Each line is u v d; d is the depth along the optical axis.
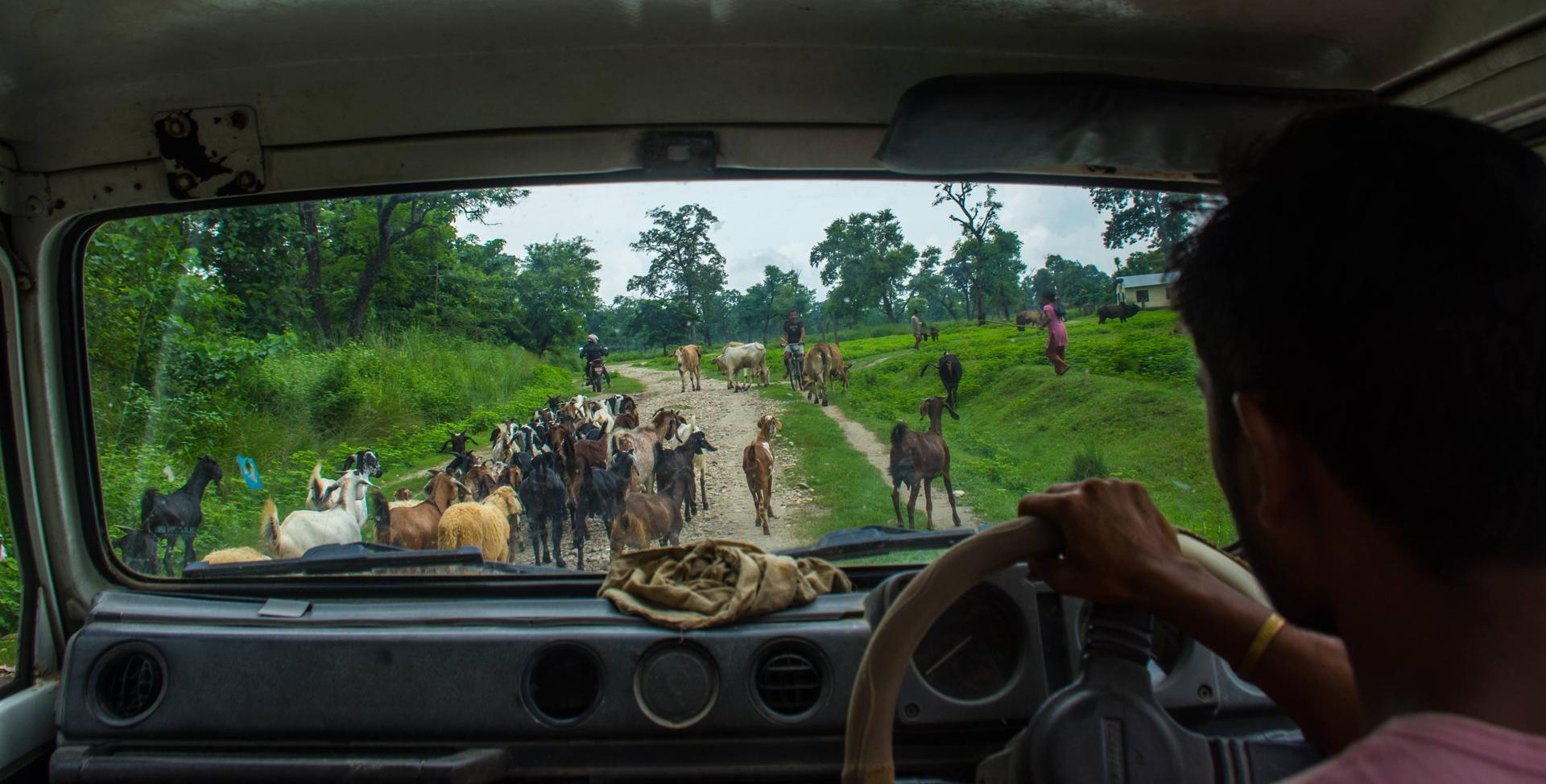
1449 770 0.53
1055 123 2.03
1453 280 0.56
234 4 1.86
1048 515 1.00
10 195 2.19
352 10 1.90
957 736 1.83
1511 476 0.55
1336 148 0.63
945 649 1.85
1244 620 0.99
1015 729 1.81
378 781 1.94
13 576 2.36
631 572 2.19
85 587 2.38
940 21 2.02
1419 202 0.58
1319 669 0.97
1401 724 0.57
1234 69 2.17
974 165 2.20
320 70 2.11
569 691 2.02
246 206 2.27
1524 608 0.56
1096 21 1.99
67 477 2.36
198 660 2.04
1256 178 0.67
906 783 1.57
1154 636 1.82
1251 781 1.10
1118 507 1.01
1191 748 1.07
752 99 2.17
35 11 1.82
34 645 2.35
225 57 2.06
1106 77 1.96
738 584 2.02
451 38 2.04
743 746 1.95
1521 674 0.55
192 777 1.98
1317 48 2.07
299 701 2.00
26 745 2.22
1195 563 1.02
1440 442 0.55
